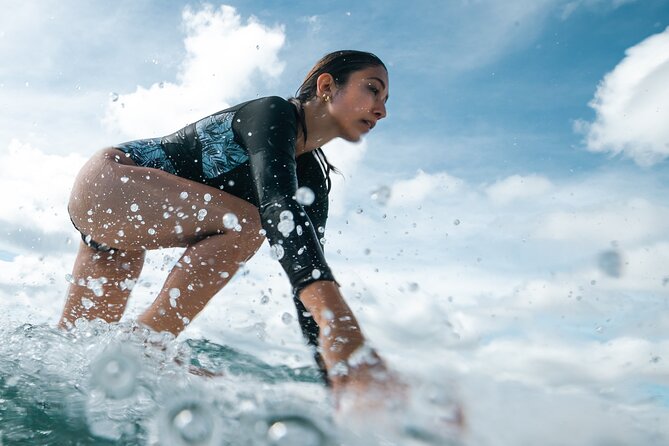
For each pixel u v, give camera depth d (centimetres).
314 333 155
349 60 176
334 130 180
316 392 103
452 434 89
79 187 177
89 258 188
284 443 82
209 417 88
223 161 176
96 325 145
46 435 88
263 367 132
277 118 152
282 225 126
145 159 185
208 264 159
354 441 85
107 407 97
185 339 168
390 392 97
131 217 170
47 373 113
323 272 120
